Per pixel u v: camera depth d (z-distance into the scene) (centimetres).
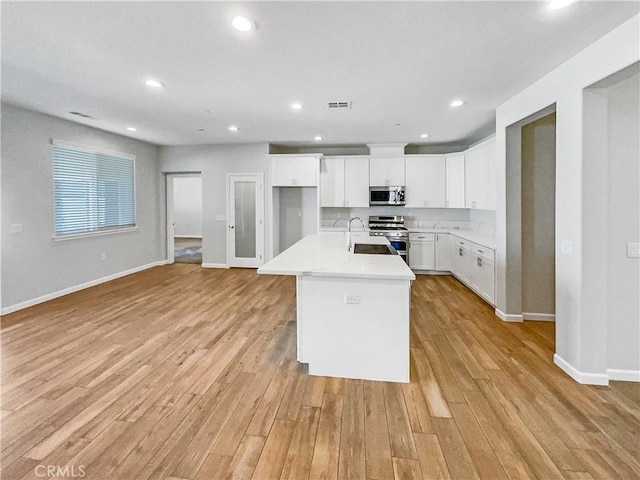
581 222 251
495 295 414
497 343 328
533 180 381
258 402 229
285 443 190
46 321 382
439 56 268
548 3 198
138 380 256
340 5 201
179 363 284
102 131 559
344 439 193
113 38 242
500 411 220
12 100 389
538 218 384
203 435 196
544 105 304
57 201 482
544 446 187
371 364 261
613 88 251
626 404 226
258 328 366
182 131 558
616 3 197
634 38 211
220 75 310
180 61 280
